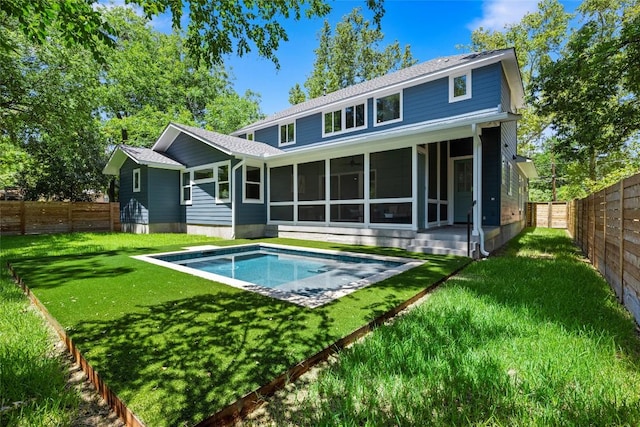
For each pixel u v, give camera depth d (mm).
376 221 8422
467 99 9016
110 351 2170
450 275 4785
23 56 10109
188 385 1744
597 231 5258
